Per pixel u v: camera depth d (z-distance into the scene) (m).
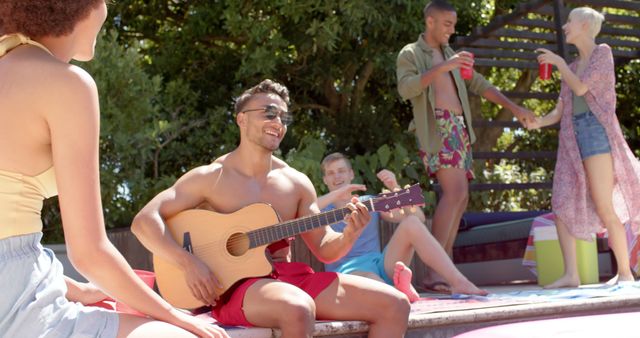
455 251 6.92
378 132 9.08
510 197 10.60
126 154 6.69
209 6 8.62
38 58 1.74
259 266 2.94
